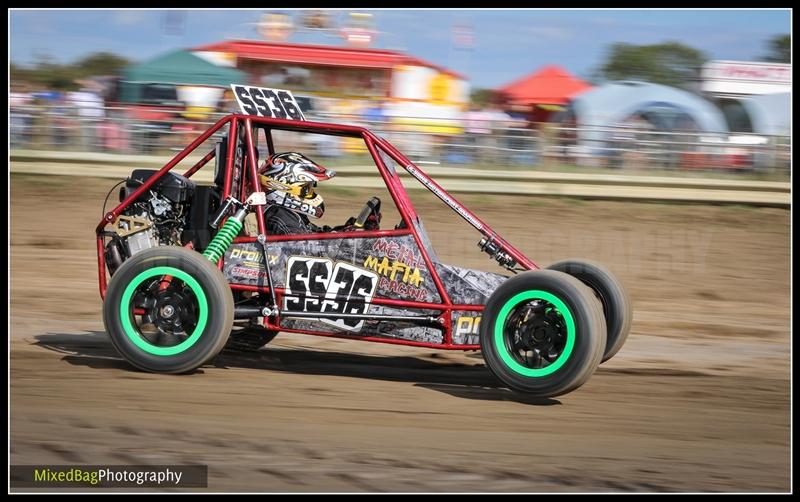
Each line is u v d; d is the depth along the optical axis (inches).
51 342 437.1
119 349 372.2
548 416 347.3
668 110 1112.8
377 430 319.3
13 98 1043.3
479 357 451.5
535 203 941.2
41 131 1037.2
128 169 995.9
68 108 1037.2
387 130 1021.8
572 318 340.2
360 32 1024.2
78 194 927.0
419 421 332.5
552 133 1047.6
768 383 418.3
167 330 375.9
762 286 707.4
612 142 1044.5
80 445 291.1
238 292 406.0
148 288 376.5
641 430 335.3
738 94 1128.8
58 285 606.9
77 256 716.7
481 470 285.0
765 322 590.6
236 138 390.9
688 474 289.4
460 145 1029.2
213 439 301.4
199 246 405.4
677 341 522.6
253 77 1033.5
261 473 273.7
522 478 279.7
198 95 1036.5
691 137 1057.5
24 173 969.5
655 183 982.4
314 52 1026.1
